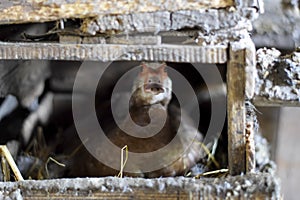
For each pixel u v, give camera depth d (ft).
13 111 9.75
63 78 10.48
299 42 8.96
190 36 7.48
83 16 7.39
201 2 7.32
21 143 9.43
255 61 7.51
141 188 7.32
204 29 7.39
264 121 11.14
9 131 9.48
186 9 7.35
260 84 7.54
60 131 10.11
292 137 11.26
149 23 7.38
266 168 9.48
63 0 7.34
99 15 7.38
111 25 7.39
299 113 11.19
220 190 7.24
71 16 7.39
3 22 7.47
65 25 7.50
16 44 7.50
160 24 7.38
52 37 7.72
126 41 7.48
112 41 7.49
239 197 7.21
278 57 7.65
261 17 9.08
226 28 7.39
